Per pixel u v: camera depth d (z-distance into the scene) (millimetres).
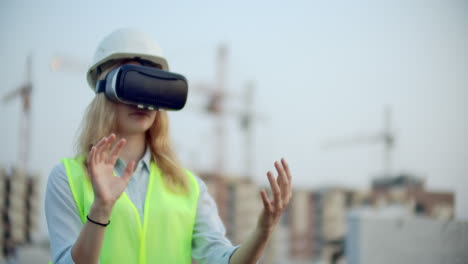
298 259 42219
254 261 1444
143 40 1690
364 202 41750
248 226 43281
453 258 4188
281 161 1398
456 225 4227
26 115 29938
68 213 1463
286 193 1396
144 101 1506
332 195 43250
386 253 4113
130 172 1288
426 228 4180
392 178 41125
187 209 1591
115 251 1441
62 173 1517
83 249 1243
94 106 1612
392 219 4145
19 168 28469
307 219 43125
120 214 1475
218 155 46406
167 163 1640
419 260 4125
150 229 1494
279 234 42219
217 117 47375
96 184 1243
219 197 44625
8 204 27609
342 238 10164
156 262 1475
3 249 23016
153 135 1678
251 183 45406
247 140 46969
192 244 1621
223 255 1515
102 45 1697
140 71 1499
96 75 1743
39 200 28531
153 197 1553
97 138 1574
